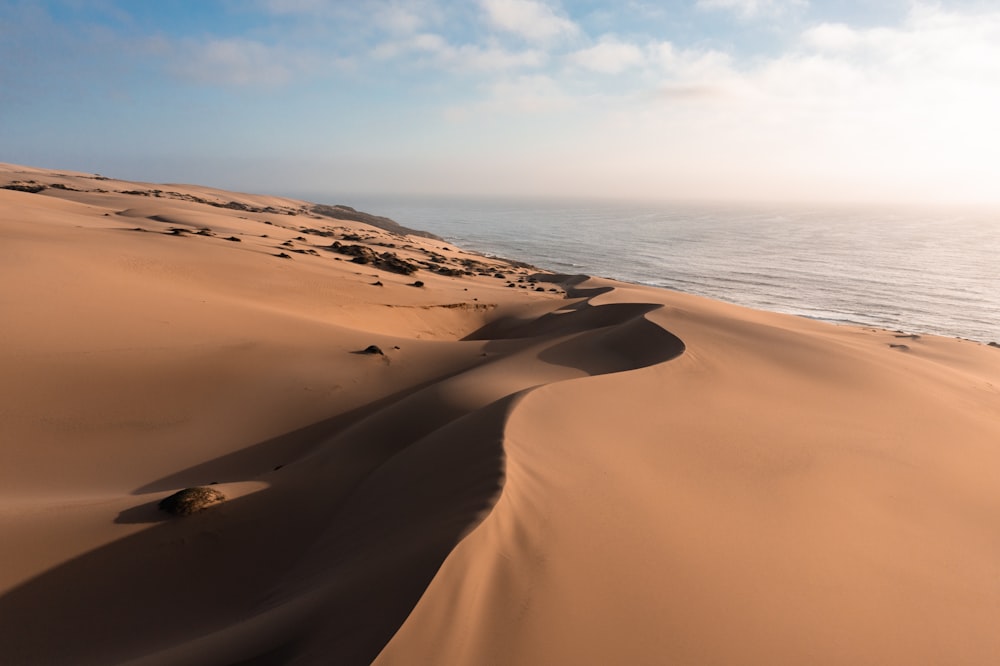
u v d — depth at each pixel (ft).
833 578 19.93
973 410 49.90
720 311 127.13
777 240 575.38
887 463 32.71
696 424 34.86
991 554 24.16
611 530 19.81
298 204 530.27
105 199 246.47
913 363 66.69
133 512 27.17
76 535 24.76
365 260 160.35
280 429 45.47
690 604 16.71
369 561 18.29
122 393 44.91
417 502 22.68
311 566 21.50
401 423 39.32
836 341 76.33
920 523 26.09
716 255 440.45
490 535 17.28
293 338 65.16
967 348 98.37
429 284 146.82
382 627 13.46
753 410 40.11
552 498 21.16
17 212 118.93
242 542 25.05
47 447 36.91
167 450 39.65
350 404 51.21
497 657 13.26
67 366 45.98
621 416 34.22
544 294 180.96
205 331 60.03
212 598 21.20
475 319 125.39
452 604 14.20
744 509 24.00
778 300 255.70
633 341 70.59
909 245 524.93
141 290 68.08
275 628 15.70
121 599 21.04
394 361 64.18
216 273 93.86
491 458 23.59
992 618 19.27
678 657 14.51
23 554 23.04
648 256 437.17
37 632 19.04
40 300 55.77
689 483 25.79
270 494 29.45
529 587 15.71
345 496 29.12
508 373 53.31
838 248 494.59
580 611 15.31
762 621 16.65
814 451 32.68
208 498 27.86
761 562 19.95
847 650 16.21
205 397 47.42
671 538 20.22
